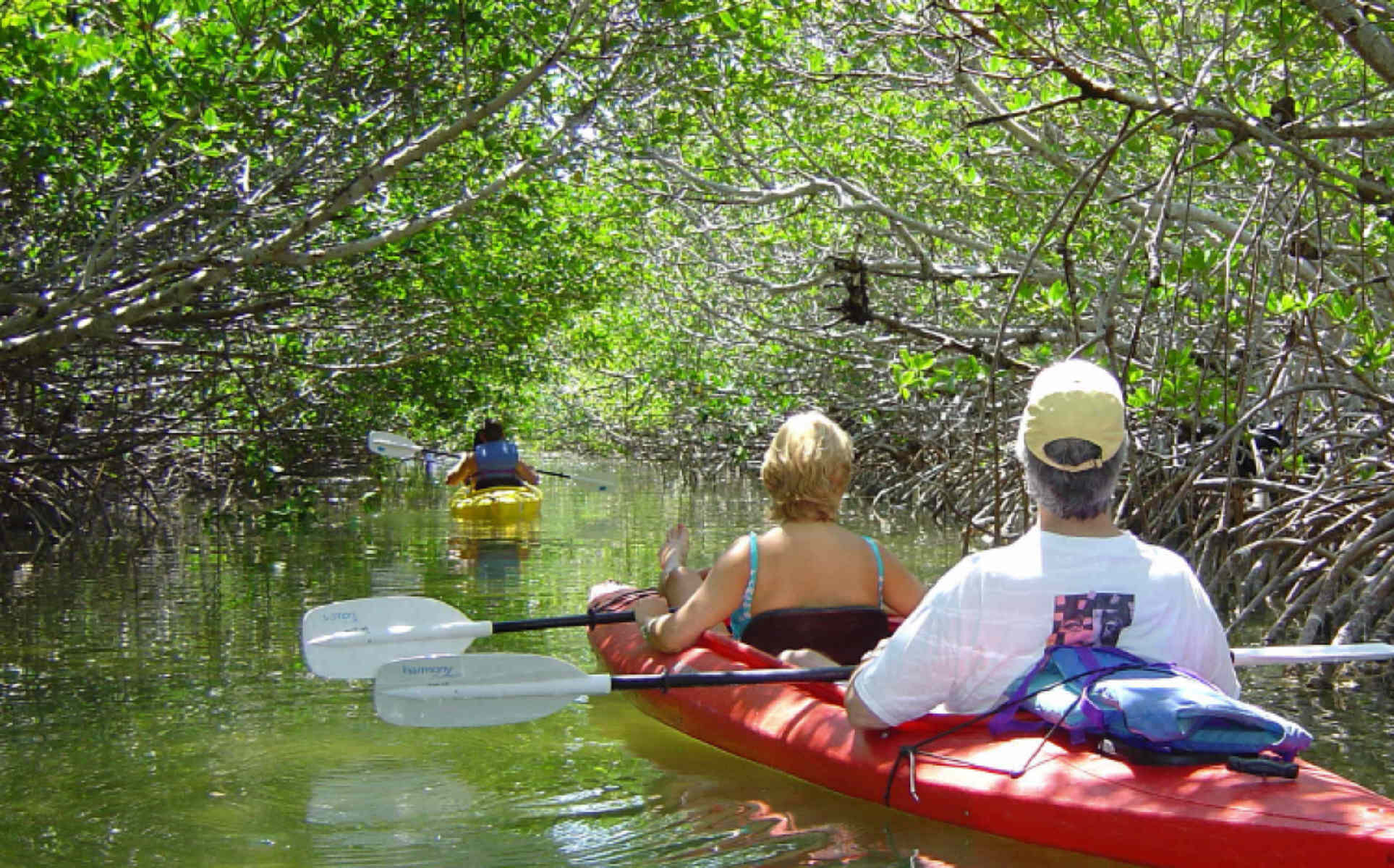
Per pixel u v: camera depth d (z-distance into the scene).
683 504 15.06
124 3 5.64
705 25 7.36
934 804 3.18
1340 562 5.68
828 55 9.48
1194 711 2.75
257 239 8.41
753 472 21.33
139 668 5.32
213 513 12.79
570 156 7.81
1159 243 5.15
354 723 4.42
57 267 7.05
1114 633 2.97
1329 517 6.69
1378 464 6.75
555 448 32.81
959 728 3.27
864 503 15.74
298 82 6.66
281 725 4.41
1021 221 9.12
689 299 12.96
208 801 3.57
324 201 7.18
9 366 9.06
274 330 9.68
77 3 5.79
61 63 5.71
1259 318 6.46
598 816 3.41
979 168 9.34
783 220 11.14
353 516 12.88
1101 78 6.98
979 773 3.11
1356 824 2.59
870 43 7.88
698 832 3.26
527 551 9.75
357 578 8.12
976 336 9.74
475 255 10.91
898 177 10.09
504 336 12.31
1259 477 7.14
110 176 7.52
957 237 9.19
